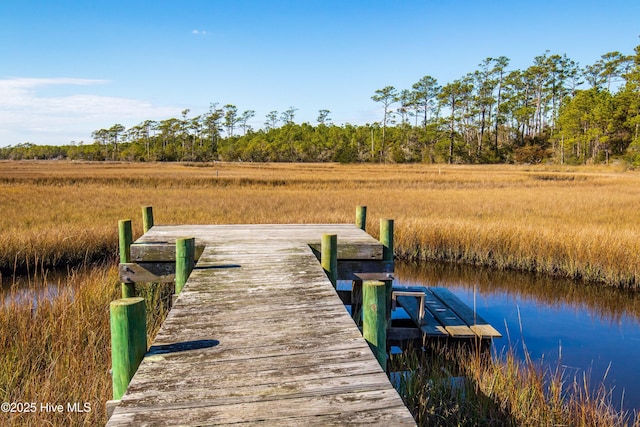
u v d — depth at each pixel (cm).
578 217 1422
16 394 387
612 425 383
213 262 480
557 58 7838
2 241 988
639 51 5878
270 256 509
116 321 236
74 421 348
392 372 522
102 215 1462
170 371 236
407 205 1748
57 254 1026
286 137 9269
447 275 1046
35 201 1817
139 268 542
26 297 661
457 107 7969
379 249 556
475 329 585
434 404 415
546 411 400
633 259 937
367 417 193
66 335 501
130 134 12281
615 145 5938
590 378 521
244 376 230
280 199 1952
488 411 420
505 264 1101
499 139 8019
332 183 2961
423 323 601
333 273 488
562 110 7644
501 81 8075
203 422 188
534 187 2686
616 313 792
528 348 625
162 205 1728
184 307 341
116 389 240
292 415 194
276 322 311
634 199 1903
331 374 234
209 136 10631
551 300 869
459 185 2859
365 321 310
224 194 2200
